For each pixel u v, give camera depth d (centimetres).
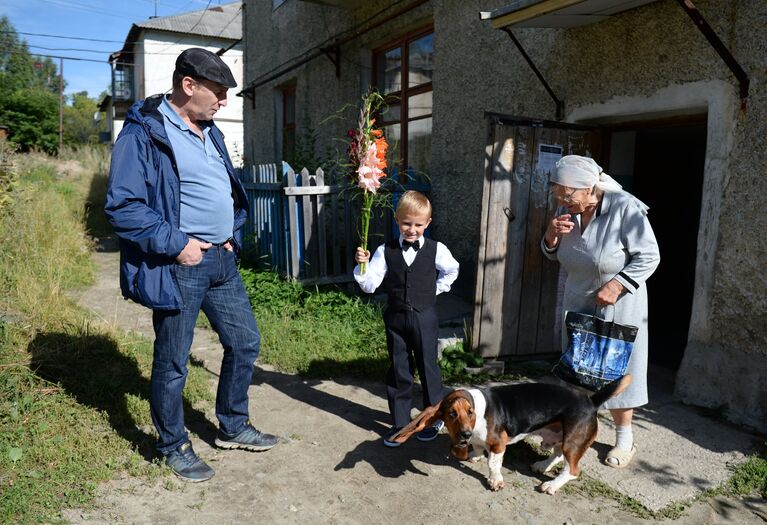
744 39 379
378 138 343
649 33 439
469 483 307
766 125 370
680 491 300
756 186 377
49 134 3266
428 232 759
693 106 415
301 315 592
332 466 320
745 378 383
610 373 303
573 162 304
